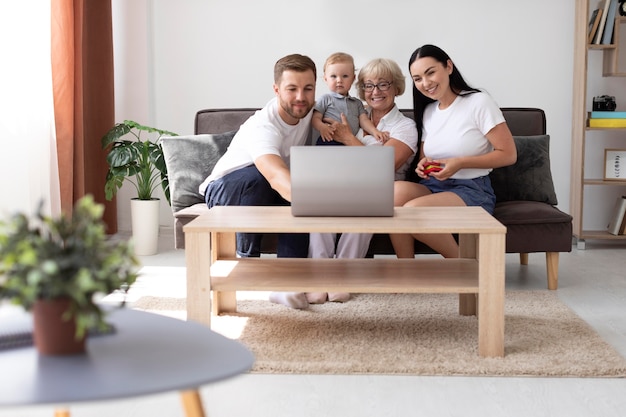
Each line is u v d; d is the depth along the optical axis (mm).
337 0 5168
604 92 5195
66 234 1304
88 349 1377
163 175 4676
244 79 5242
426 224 2578
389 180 2721
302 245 3258
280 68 3318
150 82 5219
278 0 5180
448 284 2604
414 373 2449
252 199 3365
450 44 5168
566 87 5184
